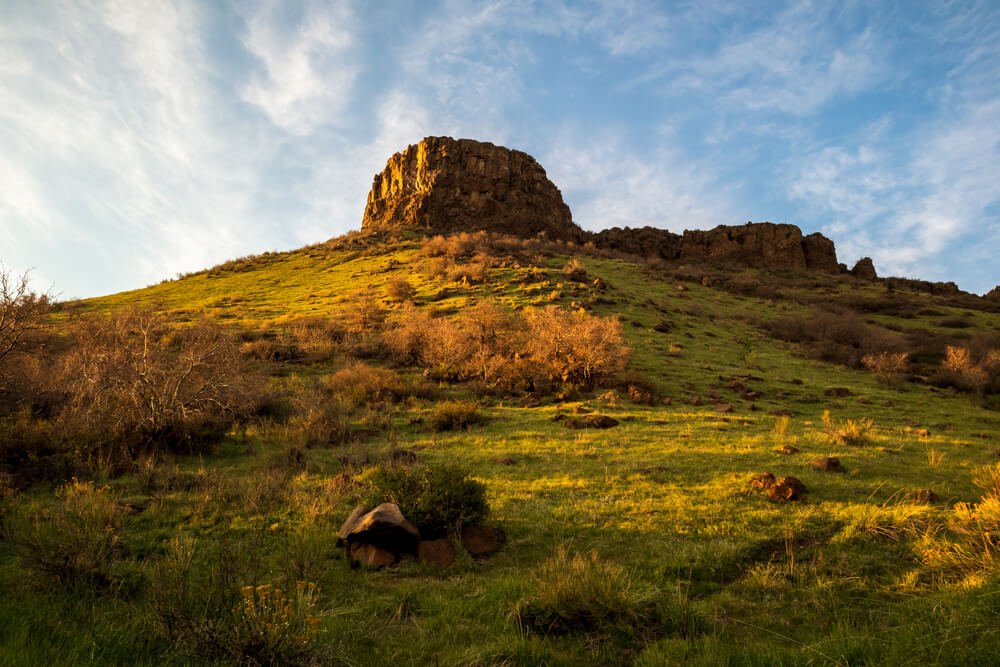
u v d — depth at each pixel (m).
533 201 105.75
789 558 6.93
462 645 4.75
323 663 4.18
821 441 14.28
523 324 33.06
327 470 11.90
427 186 100.88
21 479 10.20
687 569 6.62
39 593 5.05
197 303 50.59
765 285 73.50
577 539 7.79
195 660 3.95
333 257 72.69
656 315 43.53
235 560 5.87
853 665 3.96
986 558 5.82
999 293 86.44
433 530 7.71
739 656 4.31
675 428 16.34
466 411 17.33
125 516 8.34
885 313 66.94
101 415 13.44
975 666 3.54
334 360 28.53
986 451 13.46
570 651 4.63
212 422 15.77
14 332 15.55
